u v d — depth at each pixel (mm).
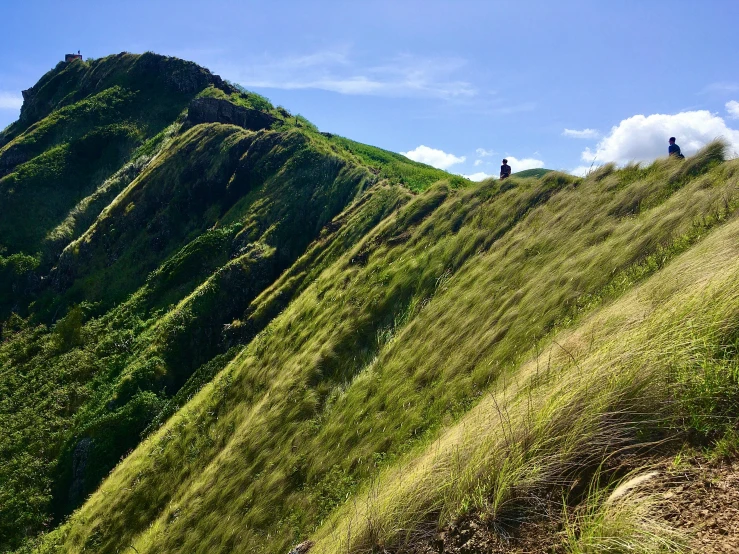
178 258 37188
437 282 17516
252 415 16594
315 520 11148
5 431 26234
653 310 6543
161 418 23062
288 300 26531
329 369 16578
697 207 11555
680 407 4379
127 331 32594
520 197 18531
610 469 4219
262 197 38094
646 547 3236
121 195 48031
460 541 4324
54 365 31781
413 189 29750
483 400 9133
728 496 3393
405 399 12766
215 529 12883
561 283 12492
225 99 54938
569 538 3689
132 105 67125
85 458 22688
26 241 50375
